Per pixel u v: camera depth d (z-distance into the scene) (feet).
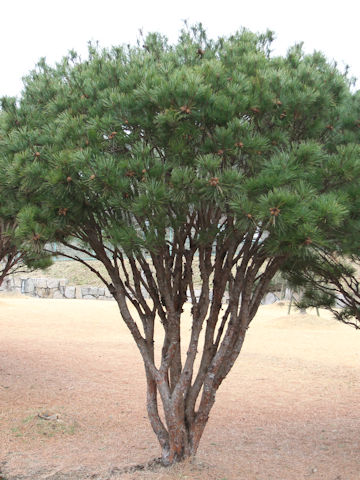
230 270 16.19
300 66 13.73
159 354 40.29
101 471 17.38
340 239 13.85
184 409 17.03
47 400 26.71
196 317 16.57
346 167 12.14
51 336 46.01
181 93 11.85
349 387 31.91
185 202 12.57
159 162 12.50
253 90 12.66
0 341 42.47
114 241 13.23
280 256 15.37
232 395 29.84
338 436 22.61
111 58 15.58
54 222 13.32
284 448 20.75
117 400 27.58
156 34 16.24
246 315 16.05
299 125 13.83
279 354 41.34
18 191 14.16
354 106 15.14
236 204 11.28
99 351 40.75
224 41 15.56
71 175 12.66
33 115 15.55
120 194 12.34
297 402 28.58
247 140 11.93
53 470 17.71
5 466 18.11
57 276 80.38
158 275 15.92
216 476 16.34
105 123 12.79
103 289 74.13
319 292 21.68
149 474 16.31
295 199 10.80
